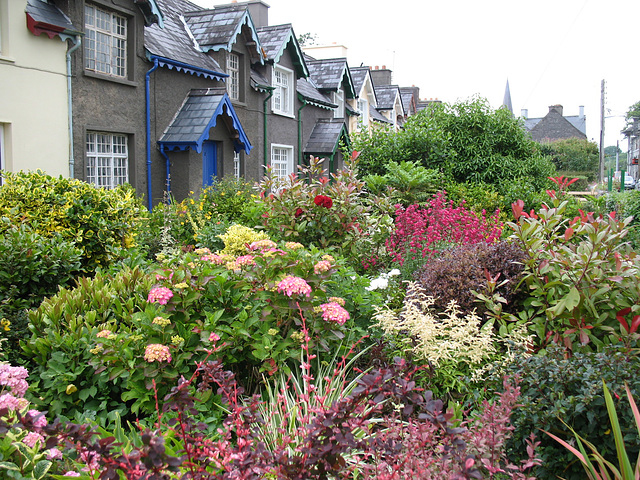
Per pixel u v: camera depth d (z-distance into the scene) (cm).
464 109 1585
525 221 451
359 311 462
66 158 990
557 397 298
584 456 261
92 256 606
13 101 894
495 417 253
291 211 684
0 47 883
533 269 432
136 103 1152
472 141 1545
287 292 359
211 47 1434
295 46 1848
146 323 359
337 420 215
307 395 294
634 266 395
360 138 1585
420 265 607
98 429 271
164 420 314
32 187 634
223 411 346
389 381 226
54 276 505
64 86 980
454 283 471
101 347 344
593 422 284
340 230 683
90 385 356
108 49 1093
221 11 1527
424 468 221
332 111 2258
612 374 289
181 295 371
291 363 401
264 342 369
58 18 962
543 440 302
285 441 255
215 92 1315
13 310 470
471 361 387
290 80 1878
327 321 384
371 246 702
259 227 715
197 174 1281
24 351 376
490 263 481
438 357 367
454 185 1440
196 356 361
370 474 249
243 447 215
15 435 238
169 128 1255
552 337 403
